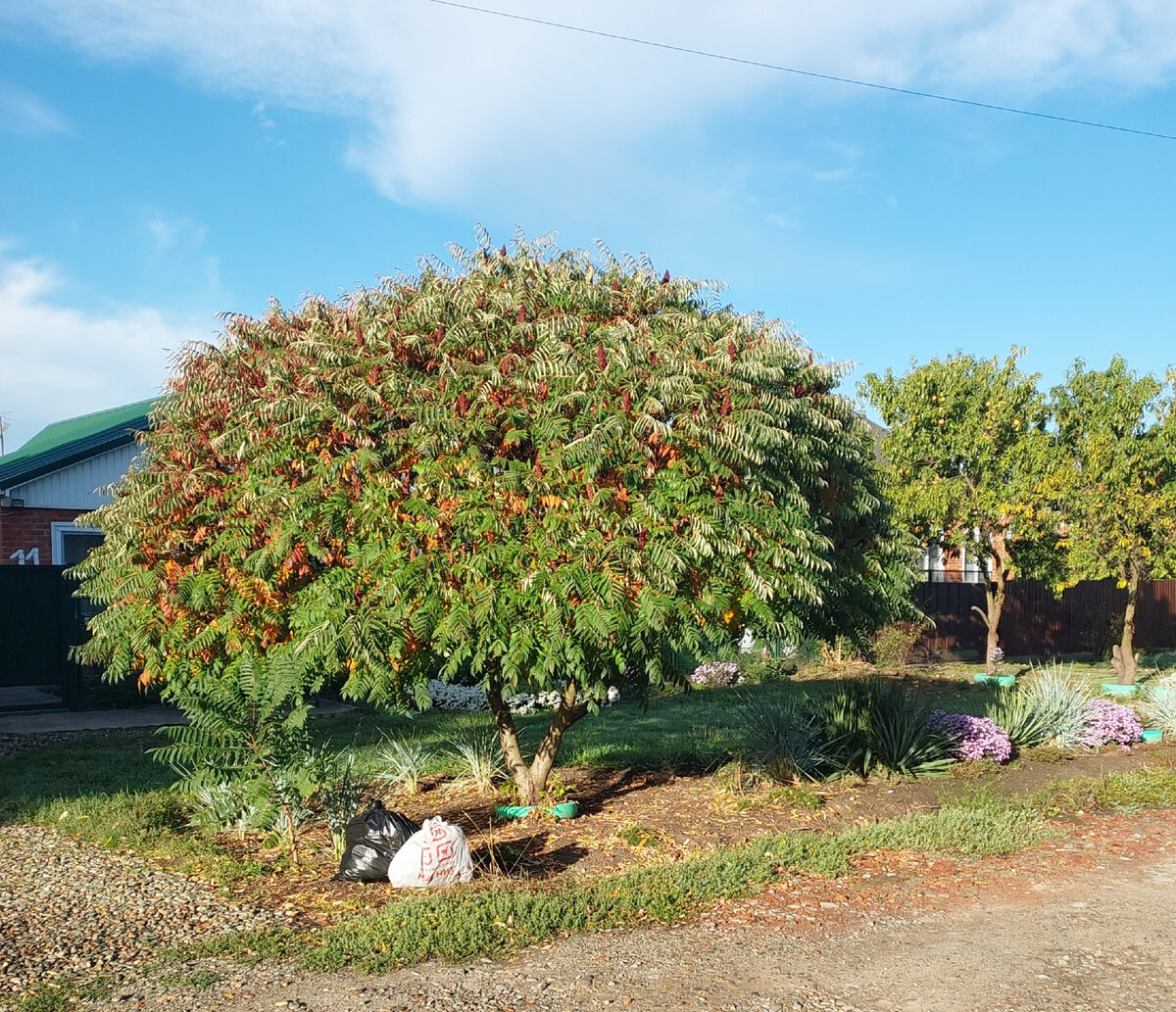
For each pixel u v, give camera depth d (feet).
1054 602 85.25
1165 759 37.27
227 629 22.09
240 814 25.05
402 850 21.12
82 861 23.11
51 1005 15.07
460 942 17.26
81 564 24.94
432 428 21.38
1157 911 20.03
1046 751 37.83
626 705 50.08
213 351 24.35
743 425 21.13
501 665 21.88
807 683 60.03
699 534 20.74
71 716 47.34
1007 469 65.82
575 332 22.95
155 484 24.03
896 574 28.07
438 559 20.97
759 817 27.35
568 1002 15.29
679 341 23.02
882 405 69.67
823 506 25.71
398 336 22.81
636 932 18.43
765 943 17.88
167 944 17.76
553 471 21.29
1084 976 16.47
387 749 34.83
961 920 19.35
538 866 22.61
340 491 21.45
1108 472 58.75
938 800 30.04
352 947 17.15
